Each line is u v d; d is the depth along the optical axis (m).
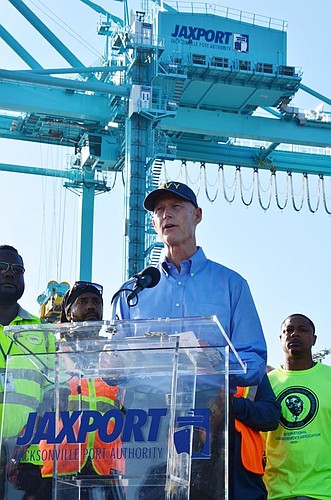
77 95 46.62
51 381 4.32
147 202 6.10
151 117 45.38
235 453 5.86
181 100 47.72
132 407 4.20
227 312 5.79
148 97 44.66
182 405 4.26
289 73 46.50
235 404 5.88
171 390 4.20
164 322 4.38
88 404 4.23
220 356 4.29
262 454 6.12
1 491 4.25
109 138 50.00
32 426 4.27
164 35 46.47
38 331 4.33
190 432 4.21
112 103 46.19
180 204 6.03
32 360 4.34
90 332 4.32
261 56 47.09
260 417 6.00
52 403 4.28
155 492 4.08
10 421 4.32
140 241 45.31
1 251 6.74
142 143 46.19
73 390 4.27
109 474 4.13
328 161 52.34
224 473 4.18
